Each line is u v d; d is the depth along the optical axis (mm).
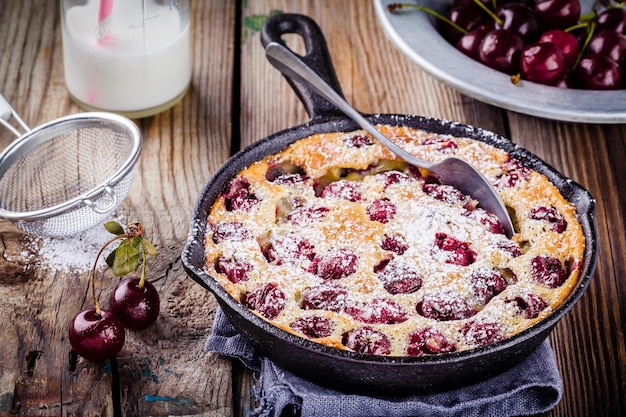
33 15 993
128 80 887
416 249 751
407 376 697
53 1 1009
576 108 856
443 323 716
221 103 927
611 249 836
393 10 928
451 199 780
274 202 775
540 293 731
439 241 756
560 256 750
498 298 728
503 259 748
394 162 807
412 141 812
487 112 926
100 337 740
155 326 775
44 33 978
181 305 788
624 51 904
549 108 855
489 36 895
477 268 743
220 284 713
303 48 966
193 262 724
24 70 945
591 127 917
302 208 773
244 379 758
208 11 1005
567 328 792
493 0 934
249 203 773
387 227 763
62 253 813
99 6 869
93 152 866
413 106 930
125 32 875
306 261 746
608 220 856
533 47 877
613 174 887
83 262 809
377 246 752
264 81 947
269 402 730
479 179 776
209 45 975
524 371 739
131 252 755
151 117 912
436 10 958
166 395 744
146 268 807
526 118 922
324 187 802
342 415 714
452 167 785
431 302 726
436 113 925
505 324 716
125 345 765
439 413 719
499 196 778
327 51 838
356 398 713
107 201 810
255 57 967
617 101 865
